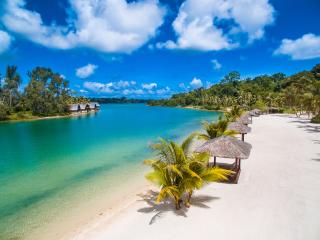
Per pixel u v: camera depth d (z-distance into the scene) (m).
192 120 56.25
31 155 22.06
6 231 9.37
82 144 26.91
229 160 17.31
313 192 11.61
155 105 171.75
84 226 9.41
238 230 8.63
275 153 19.25
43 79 81.62
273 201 10.73
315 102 41.44
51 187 13.82
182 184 9.77
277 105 77.00
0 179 15.36
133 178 14.83
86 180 14.79
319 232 8.42
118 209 10.64
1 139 32.06
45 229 9.41
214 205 10.48
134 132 36.03
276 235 8.30
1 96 71.88
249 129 21.78
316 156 18.14
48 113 73.25
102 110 115.88
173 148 10.42
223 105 106.50
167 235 8.43
